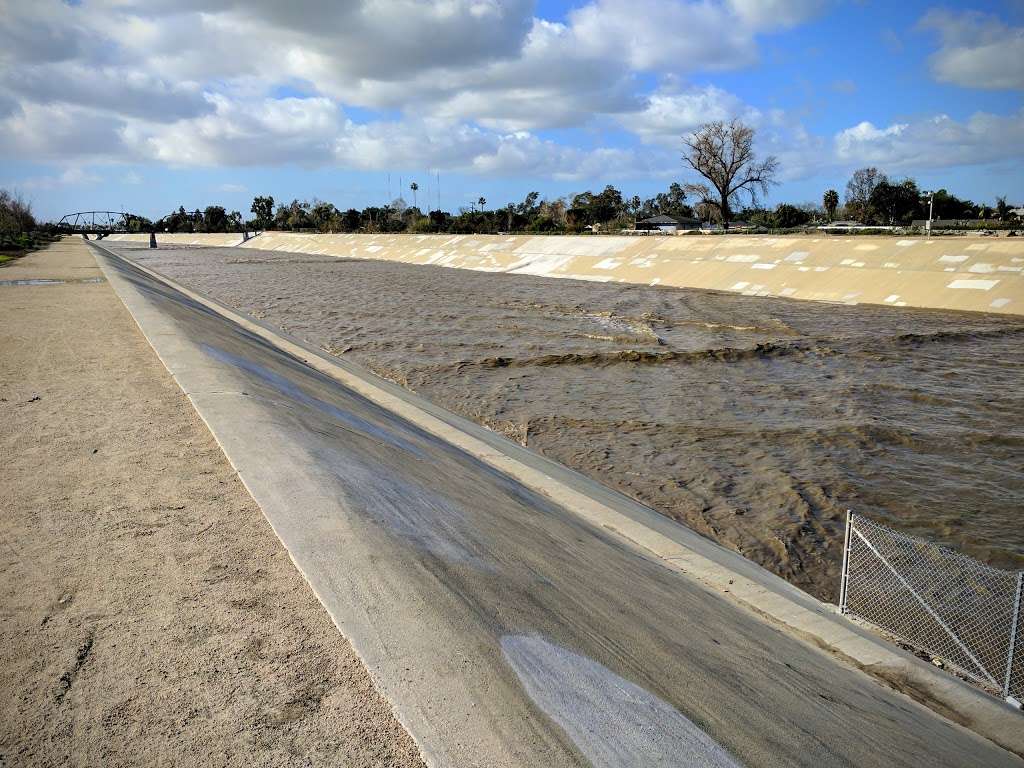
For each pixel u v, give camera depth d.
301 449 7.67
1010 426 14.02
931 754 4.48
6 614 4.49
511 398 16.28
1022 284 27.20
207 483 6.81
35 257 55.91
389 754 3.30
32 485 6.80
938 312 27.45
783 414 14.92
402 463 8.67
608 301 32.31
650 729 3.77
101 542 5.54
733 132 81.38
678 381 17.81
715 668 4.87
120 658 4.02
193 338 15.09
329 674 3.89
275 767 3.21
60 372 11.99
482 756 3.28
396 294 35.72
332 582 4.83
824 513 10.16
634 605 5.73
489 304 31.67
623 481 11.37
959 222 83.50
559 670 4.17
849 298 30.91
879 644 6.52
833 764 3.94
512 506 8.06
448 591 4.87
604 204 121.31
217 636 4.24
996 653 6.62
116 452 7.77
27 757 3.25
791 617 6.75
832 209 102.56
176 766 3.21
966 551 9.07
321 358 19.27
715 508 10.32
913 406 15.45
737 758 3.70
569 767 3.29
